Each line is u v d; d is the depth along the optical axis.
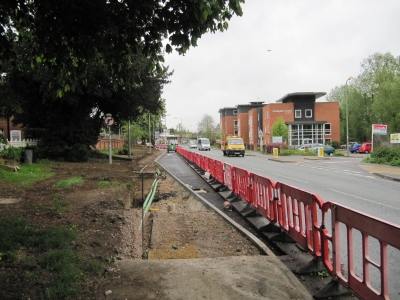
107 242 5.28
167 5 4.92
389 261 4.91
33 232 5.01
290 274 4.17
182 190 13.61
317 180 15.27
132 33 5.60
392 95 43.62
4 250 4.26
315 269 4.41
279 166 24.22
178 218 7.73
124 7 5.23
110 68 6.52
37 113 20.17
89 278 3.80
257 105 84.56
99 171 15.79
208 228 6.82
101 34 5.68
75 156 21.02
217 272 4.17
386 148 25.66
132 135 44.28
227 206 9.05
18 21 5.77
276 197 6.05
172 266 4.34
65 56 6.01
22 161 15.91
